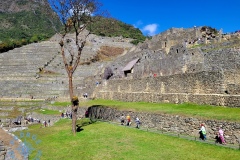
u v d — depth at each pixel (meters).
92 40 124.81
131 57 68.75
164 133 26.50
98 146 24.19
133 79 46.88
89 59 96.88
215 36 53.88
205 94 31.06
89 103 49.94
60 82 76.94
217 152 19.30
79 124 35.28
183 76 35.34
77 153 22.95
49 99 67.06
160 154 20.48
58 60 96.25
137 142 24.25
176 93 35.75
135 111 33.22
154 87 41.16
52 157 22.66
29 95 70.94
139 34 157.00
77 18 29.89
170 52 51.19
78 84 68.38
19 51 105.38
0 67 89.94
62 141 27.16
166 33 67.75
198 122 24.30
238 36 46.81
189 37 57.47
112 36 143.00
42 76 81.56
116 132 28.70
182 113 27.77
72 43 105.19
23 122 52.25
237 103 26.62
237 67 34.72
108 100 51.41
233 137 21.11
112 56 107.50
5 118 54.44
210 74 31.30
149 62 50.91
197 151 20.16
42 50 106.25
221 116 23.97
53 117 48.94
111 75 65.50
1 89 73.75
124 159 20.28
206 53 40.38
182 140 23.19
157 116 29.16
